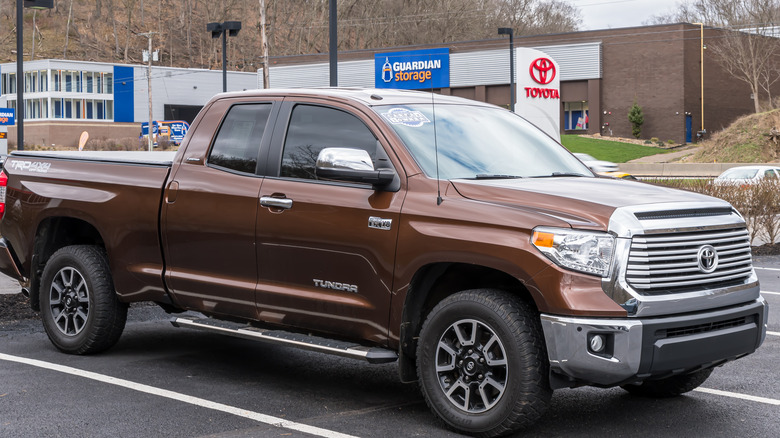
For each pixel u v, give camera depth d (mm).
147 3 166000
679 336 4668
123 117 93750
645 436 5000
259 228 5781
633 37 62375
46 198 7141
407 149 5359
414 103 5895
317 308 5535
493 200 4961
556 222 4660
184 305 6332
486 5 104938
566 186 5125
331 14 17594
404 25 106812
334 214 5434
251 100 6219
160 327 8414
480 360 4895
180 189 6285
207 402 5688
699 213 4949
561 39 64500
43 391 5914
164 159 6789
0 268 7699
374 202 5301
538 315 4805
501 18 104875
